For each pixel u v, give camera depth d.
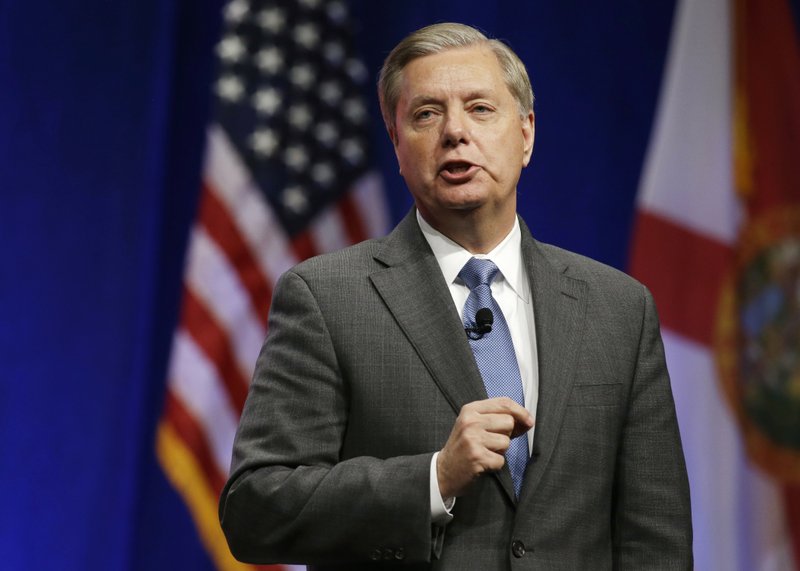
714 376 10.38
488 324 4.40
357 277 4.57
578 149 10.47
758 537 10.26
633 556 4.45
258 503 4.15
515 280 4.67
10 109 9.85
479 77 4.60
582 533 4.25
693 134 10.62
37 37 9.98
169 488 9.59
